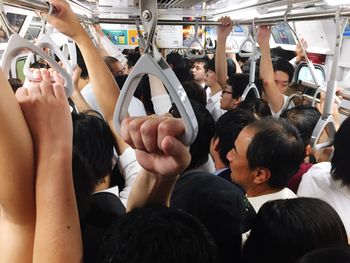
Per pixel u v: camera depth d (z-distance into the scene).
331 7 1.20
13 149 0.36
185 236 0.45
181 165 0.38
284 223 0.67
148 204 0.52
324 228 0.66
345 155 0.96
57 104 0.42
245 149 1.01
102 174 0.97
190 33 2.62
